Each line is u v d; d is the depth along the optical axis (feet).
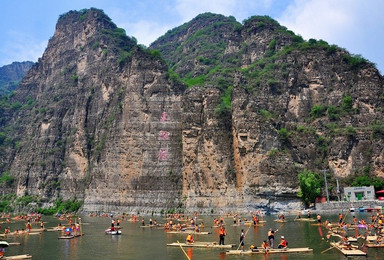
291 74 458.91
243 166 366.63
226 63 564.71
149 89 445.78
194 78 509.35
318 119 434.30
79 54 619.26
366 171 386.32
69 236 237.86
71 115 564.30
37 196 518.37
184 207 388.16
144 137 429.79
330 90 451.94
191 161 397.39
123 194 420.36
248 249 168.45
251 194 355.36
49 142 553.64
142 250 178.50
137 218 374.02
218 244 181.68
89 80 563.89
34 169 542.98
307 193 349.00
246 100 382.42
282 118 435.12
